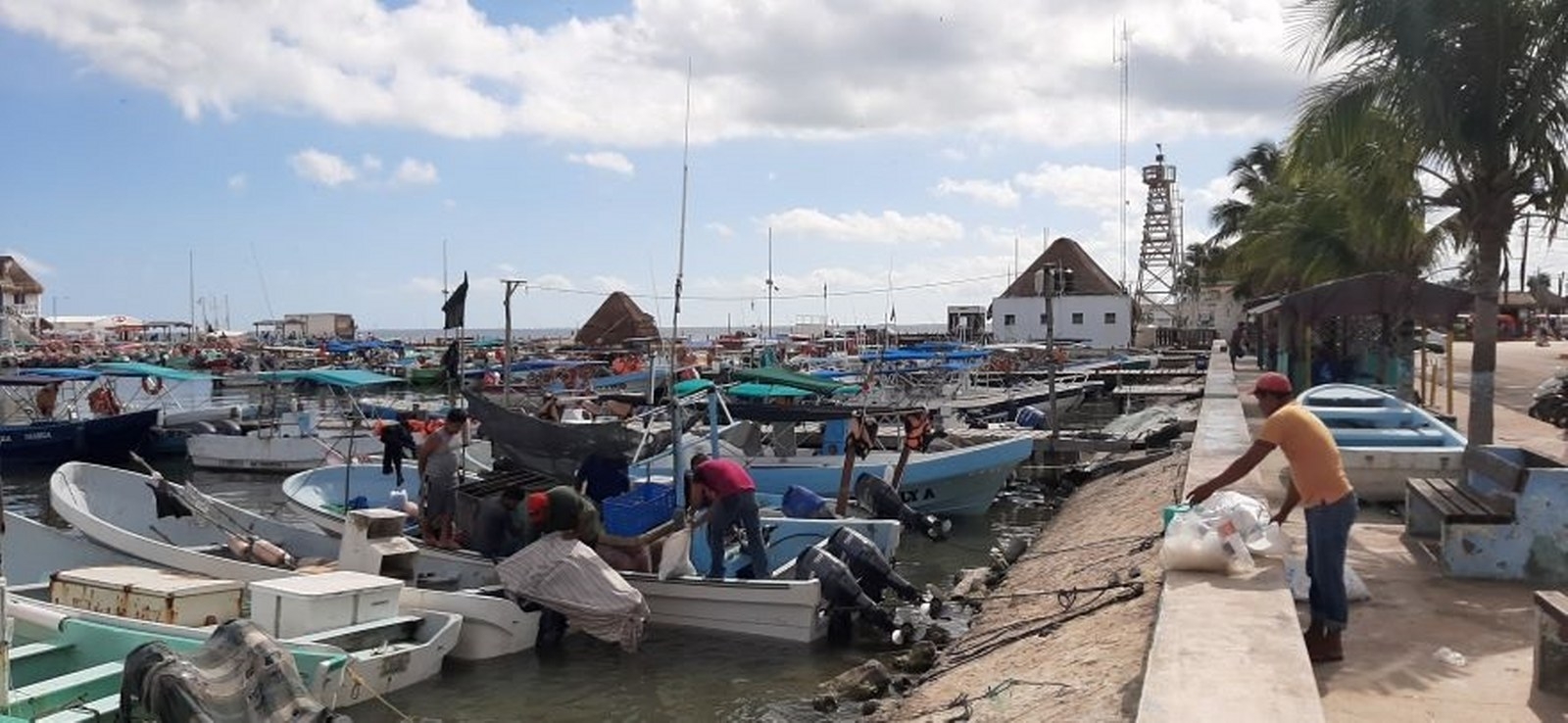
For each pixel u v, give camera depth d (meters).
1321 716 5.41
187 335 93.50
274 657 8.49
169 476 28.39
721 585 12.88
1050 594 12.45
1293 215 30.47
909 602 14.34
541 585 12.25
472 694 11.12
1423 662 7.01
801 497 16.69
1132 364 51.69
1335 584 7.00
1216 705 5.54
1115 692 7.71
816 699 10.71
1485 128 11.56
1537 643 6.52
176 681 8.03
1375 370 23.97
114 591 11.36
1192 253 83.69
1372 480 12.27
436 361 69.31
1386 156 12.51
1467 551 8.95
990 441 24.03
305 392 43.81
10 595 11.50
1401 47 11.34
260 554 13.56
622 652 12.41
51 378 29.19
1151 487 18.41
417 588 12.86
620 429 14.10
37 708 8.38
